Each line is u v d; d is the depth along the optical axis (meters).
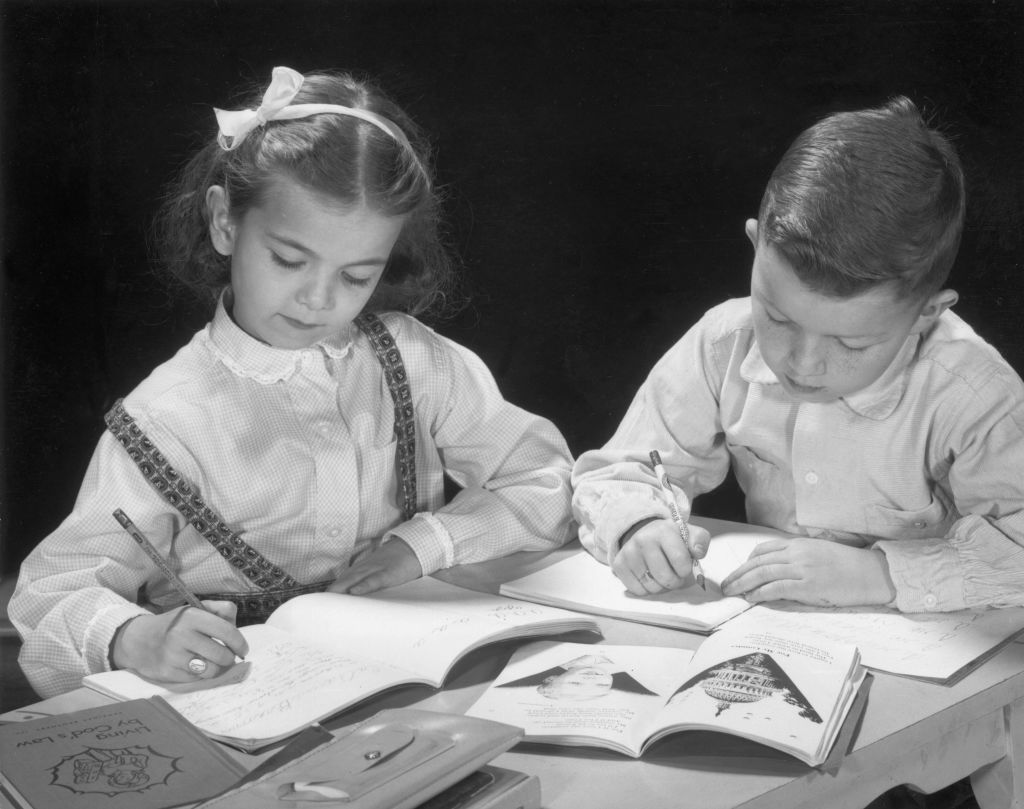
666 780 0.98
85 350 2.72
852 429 1.58
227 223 1.49
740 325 1.67
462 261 2.80
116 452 1.50
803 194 1.28
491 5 2.71
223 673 1.19
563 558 1.60
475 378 1.73
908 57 2.62
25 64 2.59
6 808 0.97
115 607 1.34
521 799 0.93
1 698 2.16
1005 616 1.33
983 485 1.50
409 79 2.73
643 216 2.81
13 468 2.71
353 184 1.37
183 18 2.63
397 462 1.67
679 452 1.72
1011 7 2.55
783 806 0.98
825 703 1.08
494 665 1.22
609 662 1.20
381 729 0.97
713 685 1.11
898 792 1.77
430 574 1.55
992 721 1.18
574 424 2.91
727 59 2.70
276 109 1.45
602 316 2.87
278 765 0.98
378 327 1.67
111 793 0.96
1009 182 2.62
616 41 2.72
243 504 1.55
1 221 2.63
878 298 1.27
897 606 1.36
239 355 1.54
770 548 1.43
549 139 2.78
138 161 2.67
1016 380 1.51
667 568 1.42
